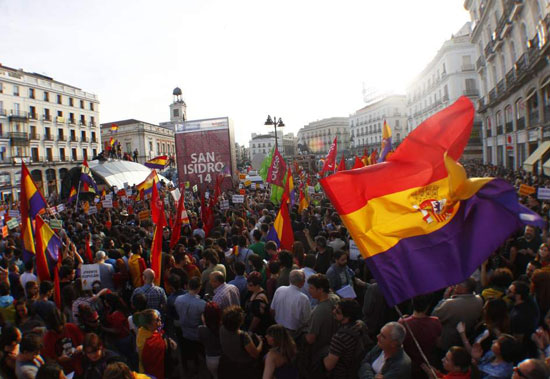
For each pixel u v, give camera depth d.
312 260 5.71
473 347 3.86
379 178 3.67
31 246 6.98
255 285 5.04
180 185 21.94
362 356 3.83
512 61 26.89
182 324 5.32
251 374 4.09
